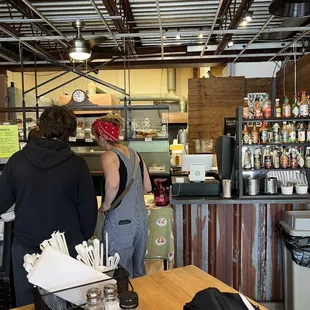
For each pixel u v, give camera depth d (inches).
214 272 112.0
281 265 110.9
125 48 184.1
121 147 89.7
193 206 110.3
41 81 298.7
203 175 112.6
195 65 229.1
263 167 112.4
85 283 40.7
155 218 105.6
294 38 186.7
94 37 148.9
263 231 110.7
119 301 35.9
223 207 110.3
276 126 112.2
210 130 220.4
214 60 222.1
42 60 221.3
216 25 176.7
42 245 46.8
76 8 147.4
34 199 65.5
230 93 219.1
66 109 72.1
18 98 199.2
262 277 111.9
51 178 65.8
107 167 83.9
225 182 109.9
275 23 173.3
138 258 90.3
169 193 120.3
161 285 53.1
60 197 66.1
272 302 111.8
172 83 285.3
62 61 221.0
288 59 214.5
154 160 159.6
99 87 263.6
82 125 169.6
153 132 160.6
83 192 69.2
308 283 96.3
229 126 124.0
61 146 68.7
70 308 38.6
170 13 157.9
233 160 115.8
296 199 107.0
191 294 50.1
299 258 95.4
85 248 47.1
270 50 213.5
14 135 90.2
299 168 110.6
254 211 110.0
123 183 85.7
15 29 166.4
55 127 69.1
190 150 219.8
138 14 158.6
